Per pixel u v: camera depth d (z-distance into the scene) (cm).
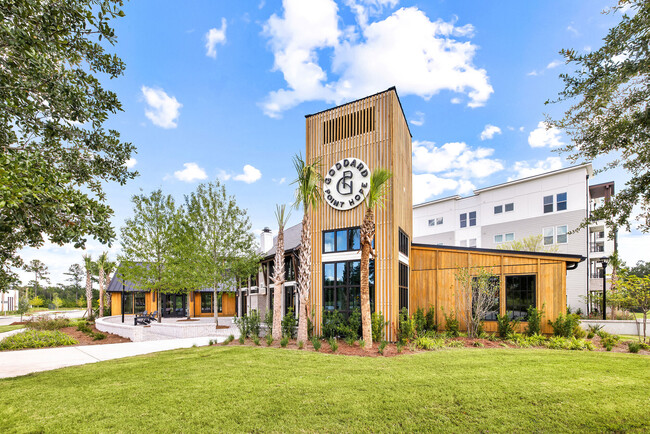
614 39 448
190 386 722
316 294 1509
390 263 1368
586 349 1138
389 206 1398
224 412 579
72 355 1209
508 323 1387
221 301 3266
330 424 534
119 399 648
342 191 1505
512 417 550
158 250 2203
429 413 570
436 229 3375
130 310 3098
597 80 471
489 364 877
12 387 743
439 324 1562
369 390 680
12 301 5494
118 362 1017
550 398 624
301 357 991
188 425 532
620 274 1744
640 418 541
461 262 1572
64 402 635
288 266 1981
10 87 505
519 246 2533
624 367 840
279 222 1357
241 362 939
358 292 1412
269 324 1534
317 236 1546
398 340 1295
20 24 481
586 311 2322
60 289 7938
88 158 661
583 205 2439
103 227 552
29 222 487
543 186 2652
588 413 561
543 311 1391
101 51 607
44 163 502
